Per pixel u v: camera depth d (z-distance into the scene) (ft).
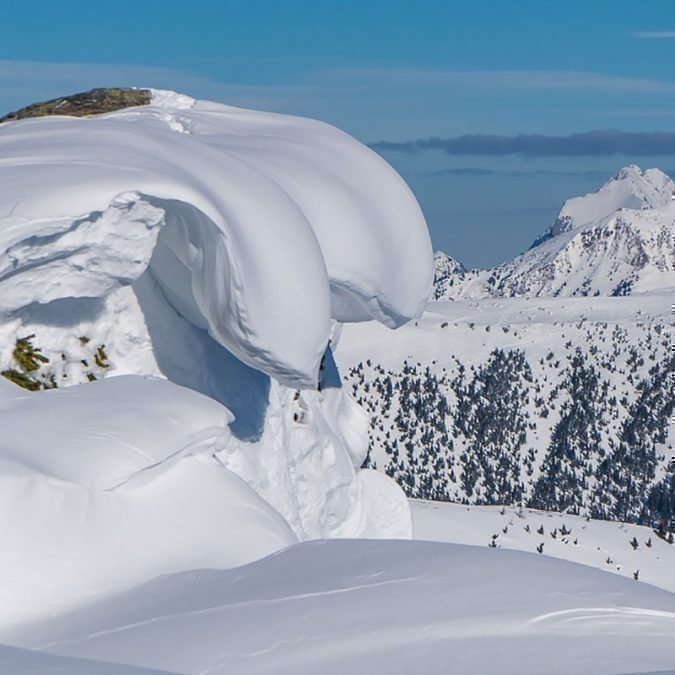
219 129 82.58
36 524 48.83
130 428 55.83
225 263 62.13
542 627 41.75
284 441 79.51
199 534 53.98
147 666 40.60
